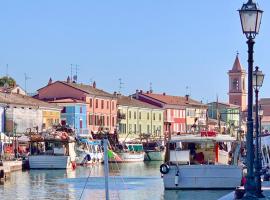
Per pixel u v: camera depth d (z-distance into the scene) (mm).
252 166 23938
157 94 185625
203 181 54906
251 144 23891
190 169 55031
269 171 49562
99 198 54531
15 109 117250
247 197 23828
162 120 174125
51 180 74750
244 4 23188
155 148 135625
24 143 105938
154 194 56219
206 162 56781
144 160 130000
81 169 97562
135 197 54344
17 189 63312
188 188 55156
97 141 112188
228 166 54656
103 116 149875
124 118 157750
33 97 141000
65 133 98562
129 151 125000
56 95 145125
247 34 23297
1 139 101375
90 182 71625
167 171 55438
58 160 93812
